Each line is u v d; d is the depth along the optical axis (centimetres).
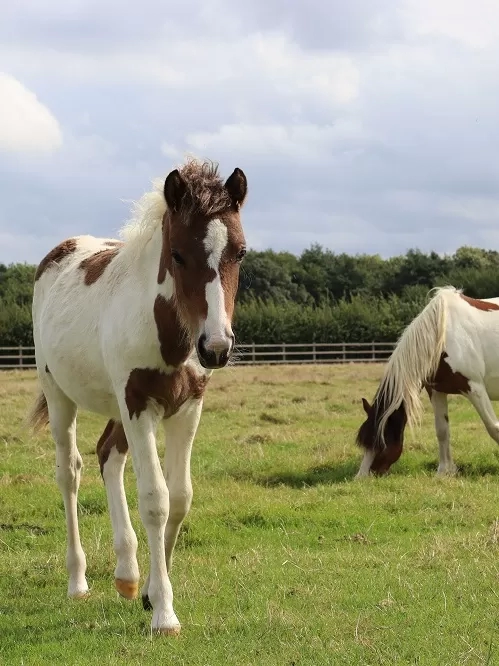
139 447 483
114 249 589
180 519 524
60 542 715
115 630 485
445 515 767
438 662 411
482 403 1024
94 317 533
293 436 1240
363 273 5666
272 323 3688
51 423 608
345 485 916
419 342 1002
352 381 2264
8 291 4394
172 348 477
